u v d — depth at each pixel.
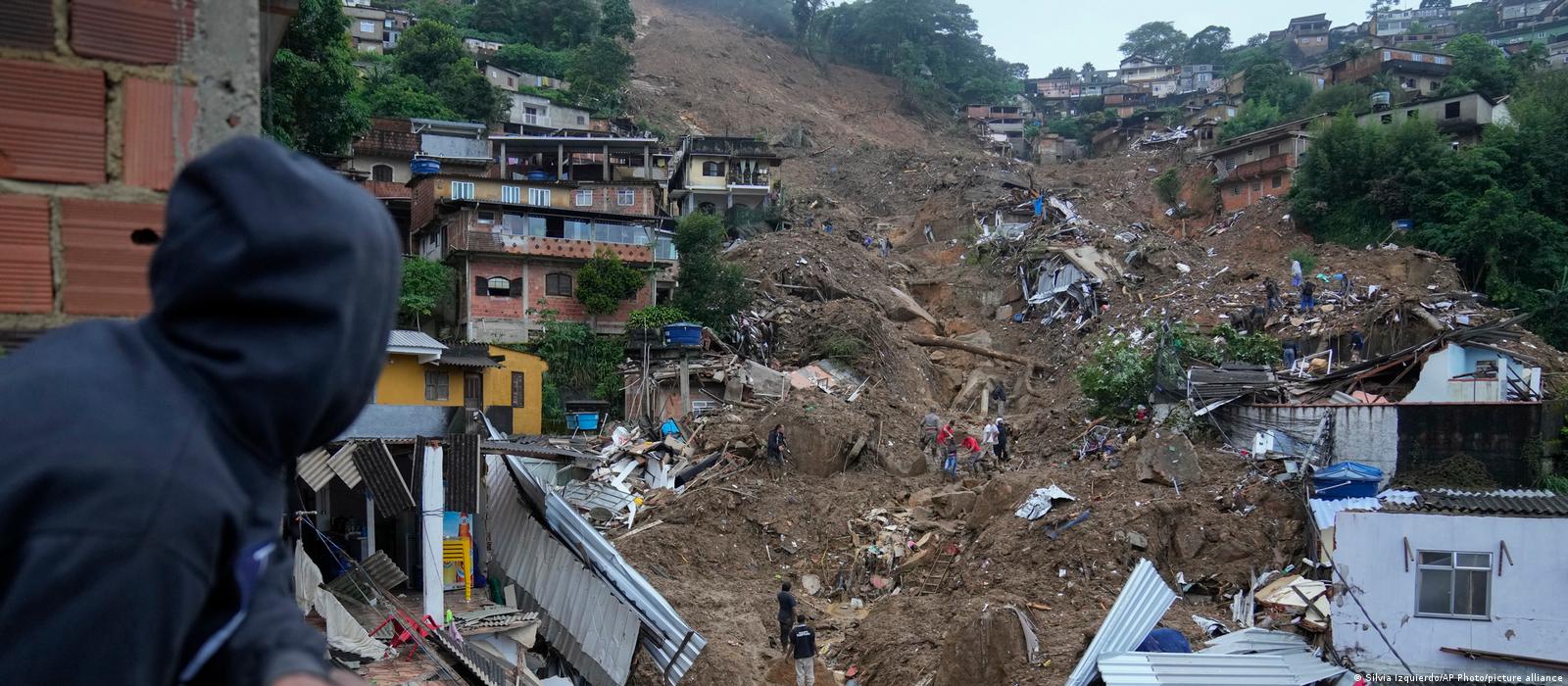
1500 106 57.44
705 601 25.16
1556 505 15.99
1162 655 15.91
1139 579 18.33
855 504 30.75
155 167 3.26
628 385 38.84
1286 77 87.69
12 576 1.21
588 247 42.12
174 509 1.26
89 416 1.27
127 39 3.23
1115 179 76.38
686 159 62.91
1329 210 52.91
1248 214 58.00
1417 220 49.38
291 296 1.39
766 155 63.25
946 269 59.72
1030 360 47.50
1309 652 17.50
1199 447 27.91
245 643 1.41
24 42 3.10
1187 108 97.56
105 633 1.19
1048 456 33.06
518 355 35.72
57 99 3.15
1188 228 62.81
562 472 31.77
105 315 3.19
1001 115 112.00
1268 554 23.56
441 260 42.16
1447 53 81.19
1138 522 24.77
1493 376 28.44
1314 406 26.70
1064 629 21.19
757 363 40.75
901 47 119.38
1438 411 24.94
